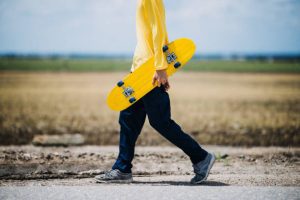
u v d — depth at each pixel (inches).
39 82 1462.8
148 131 414.0
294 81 1615.4
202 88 1218.0
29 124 458.6
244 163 252.5
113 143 358.3
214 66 3961.6
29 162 223.1
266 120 512.7
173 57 176.1
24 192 162.4
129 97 178.5
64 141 330.6
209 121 503.8
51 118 517.3
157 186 172.4
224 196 155.6
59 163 224.4
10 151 255.0
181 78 1914.4
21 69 2886.3
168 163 248.8
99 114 567.2
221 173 225.0
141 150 299.1
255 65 4146.2
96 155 249.8
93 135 395.9
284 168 238.5
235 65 4202.8
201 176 184.2
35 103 724.7
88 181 197.3
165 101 179.3
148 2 174.6
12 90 1067.3
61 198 154.6
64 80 1622.8
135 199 152.9
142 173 224.1
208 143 366.3
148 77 177.2
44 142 326.3
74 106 681.0
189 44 177.6
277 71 2785.4
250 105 721.0
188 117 545.6
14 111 592.7
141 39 181.5
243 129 438.3
